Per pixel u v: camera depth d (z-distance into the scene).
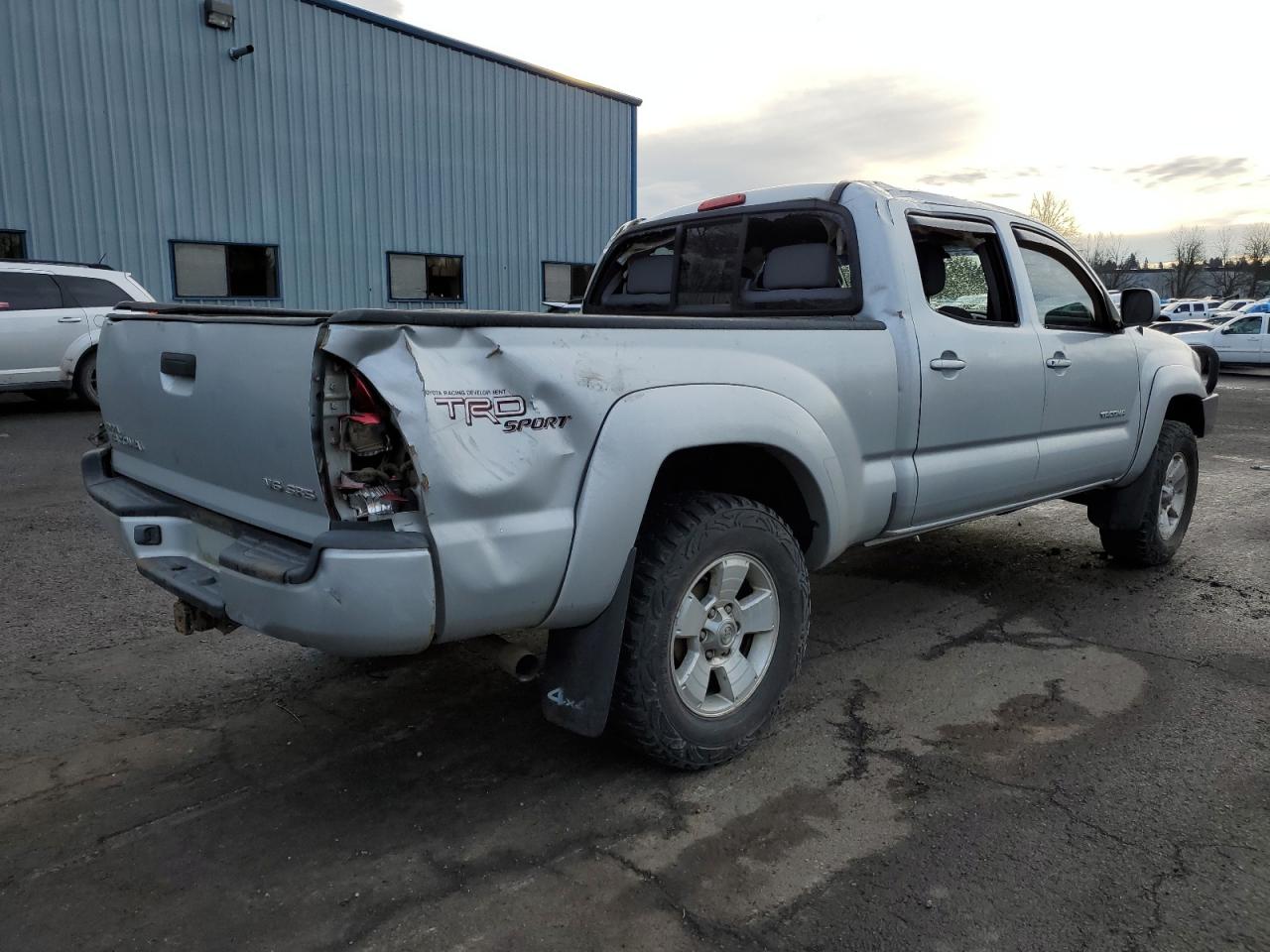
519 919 2.35
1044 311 4.55
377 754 3.22
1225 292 72.88
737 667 3.13
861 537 3.62
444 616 2.38
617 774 3.09
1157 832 2.75
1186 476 5.67
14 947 2.23
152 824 2.77
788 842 2.70
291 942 2.26
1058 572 5.54
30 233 14.52
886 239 3.71
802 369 3.22
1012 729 3.44
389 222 18.78
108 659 4.02
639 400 2.69
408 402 2.24
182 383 2.86
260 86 16.67
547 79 21.23
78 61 14.71
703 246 4.52
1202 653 4.21
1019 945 2.26
